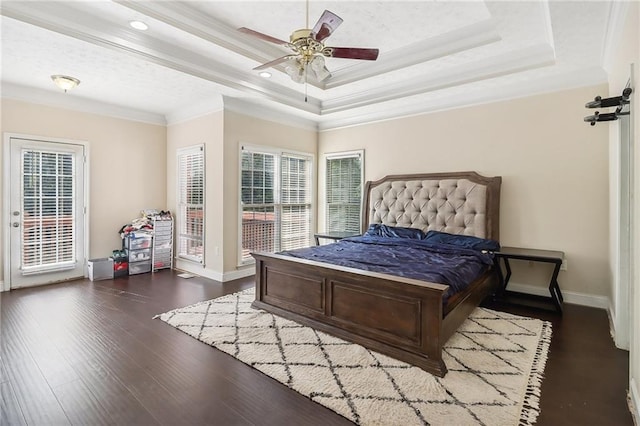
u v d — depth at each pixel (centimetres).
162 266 552
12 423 181
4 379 222
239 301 384
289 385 217
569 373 233
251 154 514
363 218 545
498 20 289
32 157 439
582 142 371
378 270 286
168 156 577
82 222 487
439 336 229
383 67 419
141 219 534
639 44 189
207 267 505
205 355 258
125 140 527
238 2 291
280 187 558
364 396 204
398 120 518
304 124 596
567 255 383
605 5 239
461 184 442
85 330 304
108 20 300
